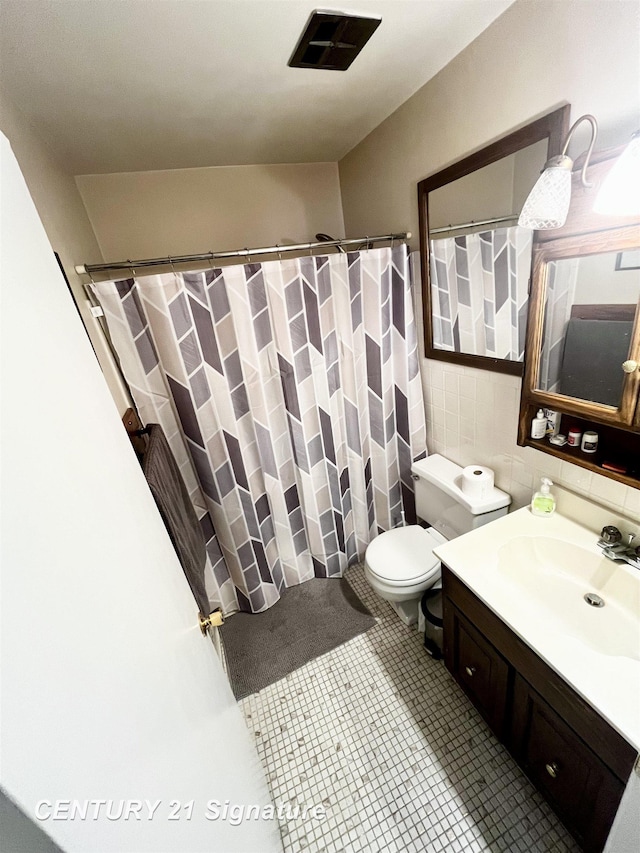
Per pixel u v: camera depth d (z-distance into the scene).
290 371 1.64
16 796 0.23
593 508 1.17
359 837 1.12
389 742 1.34
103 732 0.33
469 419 1.66
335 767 1.29
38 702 0.26
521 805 1.14
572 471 1.23
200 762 0.58
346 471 2.00
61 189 1.38
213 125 1.42
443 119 1.31
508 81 1.07
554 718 0.92
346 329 1.71
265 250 1.48
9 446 0.30
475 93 1.17
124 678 0.40
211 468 1.65
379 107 1.47
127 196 1.78
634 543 1.07
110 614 0.41
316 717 1.45
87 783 0.29
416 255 1.66
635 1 0.78
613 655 0.96
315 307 1.60
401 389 1.91
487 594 1.05
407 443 2.03
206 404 1.55
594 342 0.98
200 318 1.44
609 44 0.84
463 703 1.43
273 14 0.89
